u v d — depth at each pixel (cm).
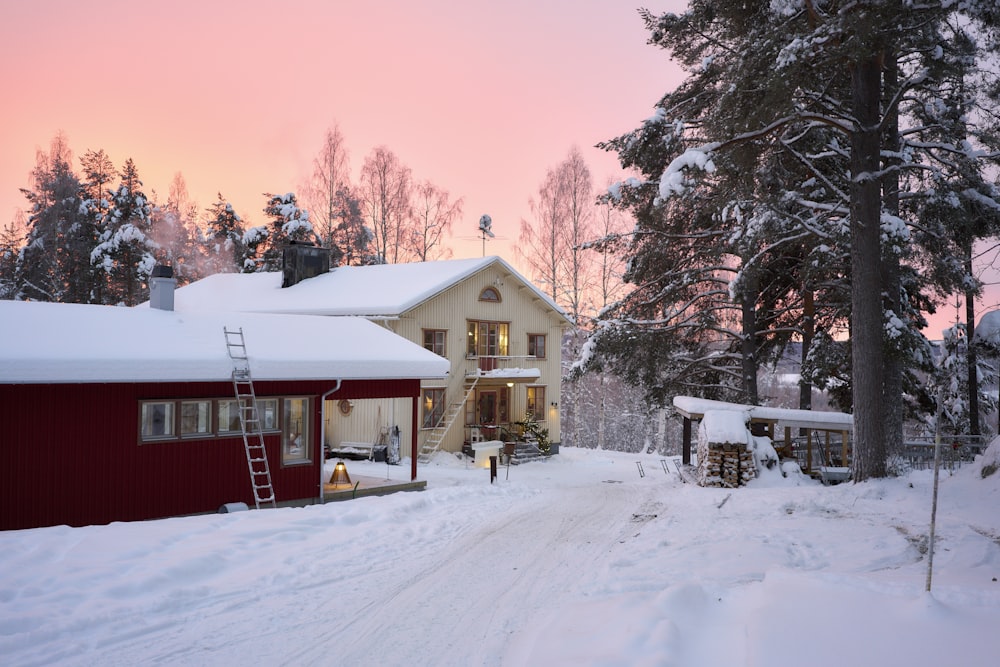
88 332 1441
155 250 5338
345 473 1869
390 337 2081
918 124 2053
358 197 5116
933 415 2836
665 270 2683
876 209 1562
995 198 1903
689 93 2372
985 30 1505
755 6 1788
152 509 1422
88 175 5444
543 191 4200
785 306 2683
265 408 1627
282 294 3247
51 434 1304
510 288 3312
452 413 3008
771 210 2050
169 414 1465
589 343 2653
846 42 1310
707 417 1853
